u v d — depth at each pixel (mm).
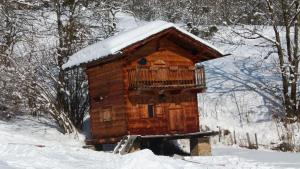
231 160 21203
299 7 34562
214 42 46688
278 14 37469
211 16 51406
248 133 32906
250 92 37188
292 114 33812
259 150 28938
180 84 26875
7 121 31188
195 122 27703
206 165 18156
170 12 58000
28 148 21391
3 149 20766
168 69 26703
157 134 26188
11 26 34156
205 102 36375
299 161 22234
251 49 44750
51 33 35719
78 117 31656
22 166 16172
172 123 26797
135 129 25531
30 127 30328
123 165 16891
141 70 25766
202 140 27188
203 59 28484
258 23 47125
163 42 26953
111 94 26578
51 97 30500
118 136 26016
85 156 20109
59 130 30516
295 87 34219
